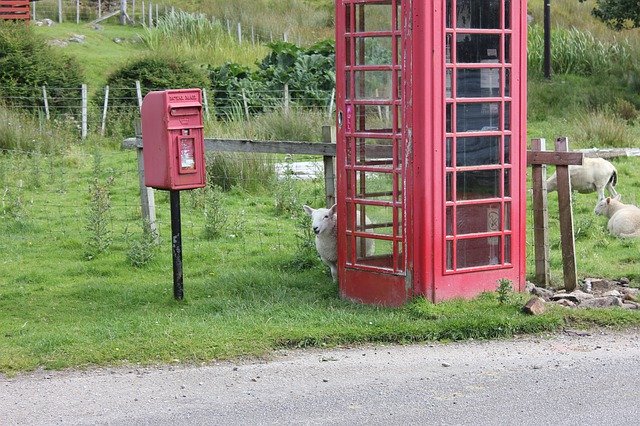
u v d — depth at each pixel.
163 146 9.22
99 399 6.78
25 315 9.15
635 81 29.14
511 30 9.05
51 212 14.43
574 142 20.89
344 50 9.16
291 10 40.84
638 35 33.25
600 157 16.73
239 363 7.60
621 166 17.86
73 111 24.08
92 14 39.91
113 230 13.34
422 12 8.53
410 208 8.80
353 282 9.36
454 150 8.83
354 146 9.20
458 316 8.42
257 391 6.90
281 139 20.27
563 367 7.35
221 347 7.86
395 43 8.72
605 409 6.44
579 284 10.00
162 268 11.15
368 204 9.14
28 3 35.00
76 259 11.70
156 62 25.98
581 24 35.97
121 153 20.16
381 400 6.66
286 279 10.18
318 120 21.02
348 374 7.25
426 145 8.69
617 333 8.27
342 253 9.43
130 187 16.42
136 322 8.59
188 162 9.30
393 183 8.92
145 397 6.81
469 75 8.86
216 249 12.00
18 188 15.73
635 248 11.88
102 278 10.75
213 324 8.50
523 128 9.23
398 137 8.83
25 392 6.96
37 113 23.89
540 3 37.94
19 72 24.91
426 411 6.43
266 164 16.38
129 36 36.00
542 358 7.58
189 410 6.53
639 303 9.11
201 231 13.15
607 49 31.38
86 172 17.75
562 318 8.48
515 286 9.33
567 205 9.72
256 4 41.16
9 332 8.50
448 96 8.76
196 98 9.29
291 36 37.28
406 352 7.82
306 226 11.40
